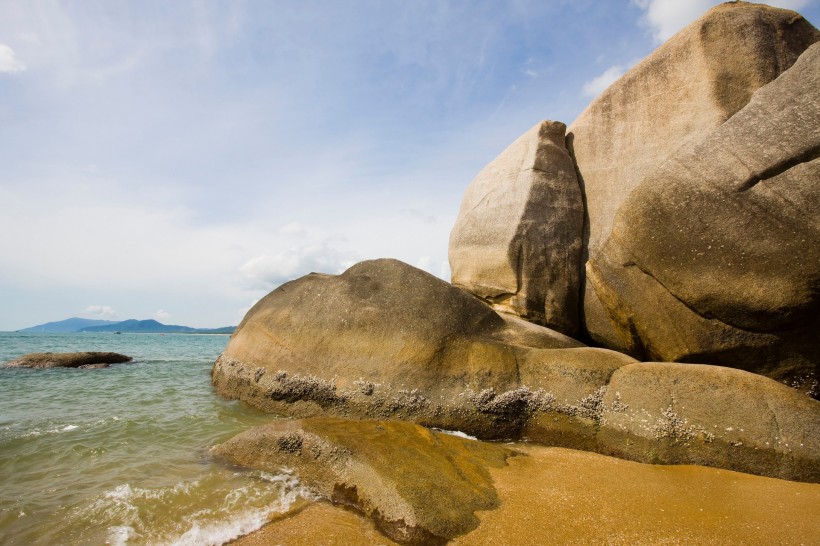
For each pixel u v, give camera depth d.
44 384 12.68
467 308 8.45
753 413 5.20
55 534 4.02
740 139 6.30
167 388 11.70
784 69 8.15
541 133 10.72
